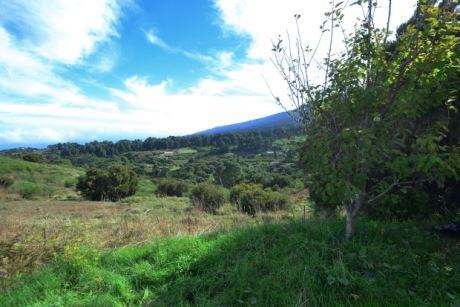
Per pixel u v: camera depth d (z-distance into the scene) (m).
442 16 3.03
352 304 2.66
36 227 7.03
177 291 3.28
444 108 4.27
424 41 3.12
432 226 4.22
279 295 2.84
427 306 2.51
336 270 2.97
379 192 3.91
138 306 3.14
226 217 9.74
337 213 5.62
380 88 3.00
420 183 4.61
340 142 3.15
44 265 4.11
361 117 3.35
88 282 3.52
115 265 4.08
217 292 3.20
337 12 3.39
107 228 7.73
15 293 3.36
